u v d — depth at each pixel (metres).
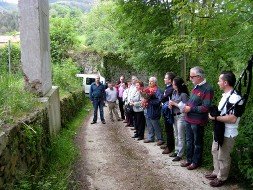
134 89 9.23
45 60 8.24
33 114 5.61
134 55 12.83
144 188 5.36
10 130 4.10
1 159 3.56
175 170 6.11
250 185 5.02
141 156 7.24
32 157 5.05
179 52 7.73
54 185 5.03
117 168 6.46
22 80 8.05
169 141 7.25
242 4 4.49
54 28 26.36
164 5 11.14
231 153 5.14
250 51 5.07
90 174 6.14
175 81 6.59
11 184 3.86
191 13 6.05
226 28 5.41
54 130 8.14
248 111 5.49
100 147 8.34
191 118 5.93
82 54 28.06
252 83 5.34
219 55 6.24
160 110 8.05
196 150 6.04
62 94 13.22
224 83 4.99
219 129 4.89
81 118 14.33
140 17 11.62
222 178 5.16
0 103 5.38
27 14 7.38
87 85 23.23
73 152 7.43
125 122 12.97
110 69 28.73
